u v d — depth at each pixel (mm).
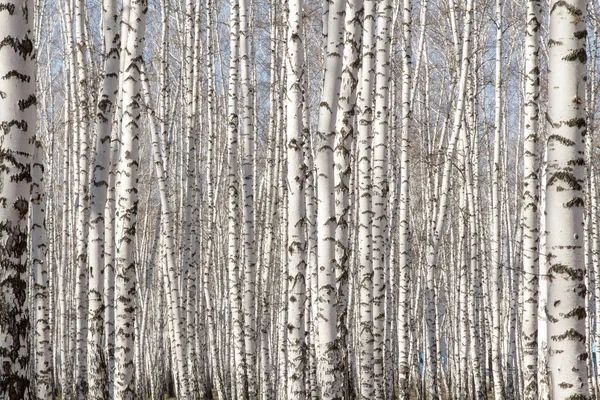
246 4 13914
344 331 7328
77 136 14625
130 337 8047
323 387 7125
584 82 4520
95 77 14133
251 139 13695
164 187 14680
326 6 7898
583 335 4461
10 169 4852
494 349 15141
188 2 16031
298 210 7277
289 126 7340
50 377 9938
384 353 15523
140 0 7973
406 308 13438
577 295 4457
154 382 25203
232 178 13938
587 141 14750
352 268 16844
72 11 17000
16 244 4840
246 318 13758
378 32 10297
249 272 13766
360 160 9172
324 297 7156
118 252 8023
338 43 7164
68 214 19828
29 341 4898
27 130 4938
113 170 9180
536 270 9719
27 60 4957
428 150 19203
